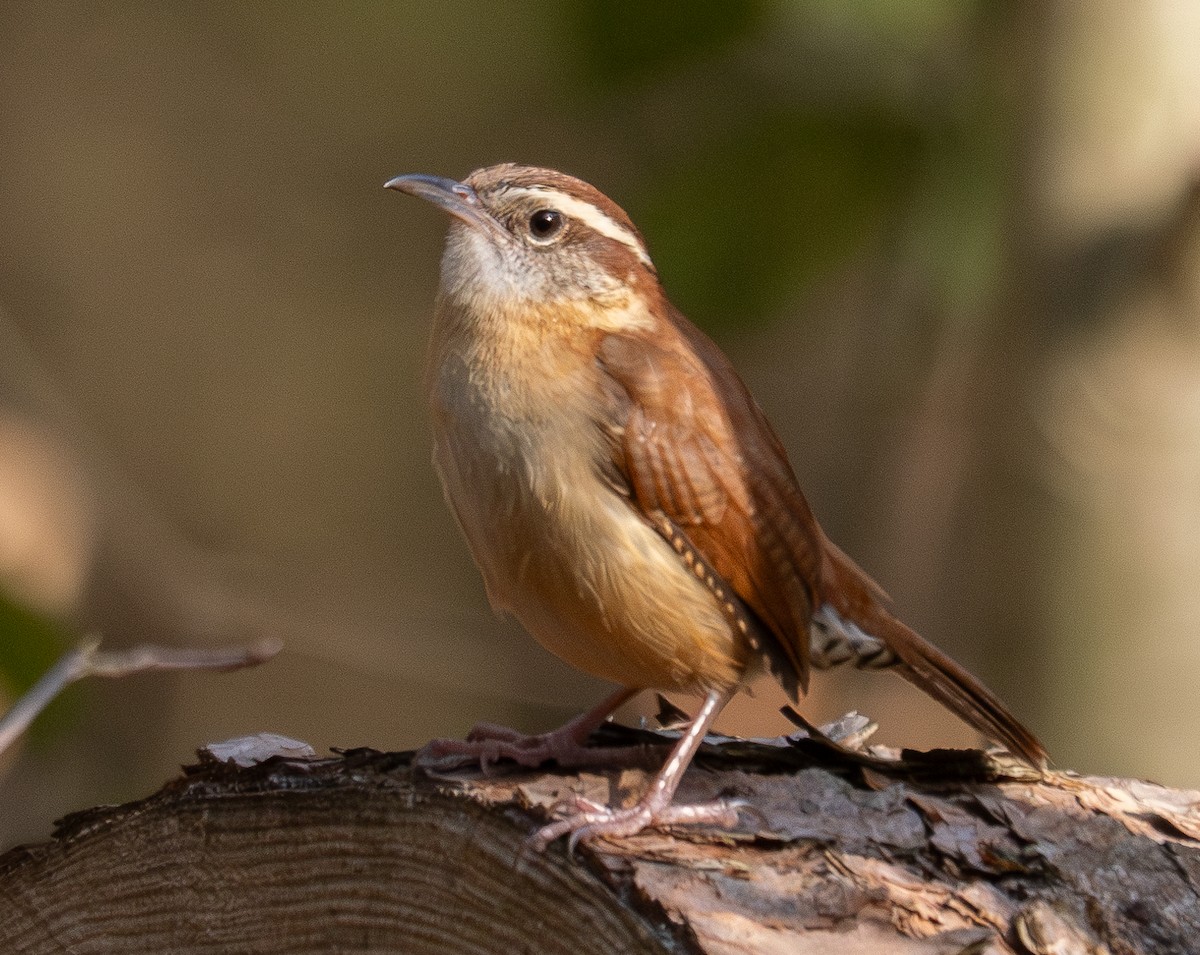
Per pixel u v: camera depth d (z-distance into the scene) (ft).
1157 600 35.17
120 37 71.77
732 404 25.70
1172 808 23.08
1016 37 35.06
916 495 54.44
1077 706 35.63
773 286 33.83
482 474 24.62
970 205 34.86
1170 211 34.19
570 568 24.39
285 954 21.86
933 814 21.91
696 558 24.54
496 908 20.33
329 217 73.00
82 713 32.94
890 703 46.34
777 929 18.63
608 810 20.74
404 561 69.72
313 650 50.90
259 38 71.92
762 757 24.03
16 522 45.16
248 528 69.31
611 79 33.83
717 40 33.32
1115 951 19.54
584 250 25.70
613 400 24.47
